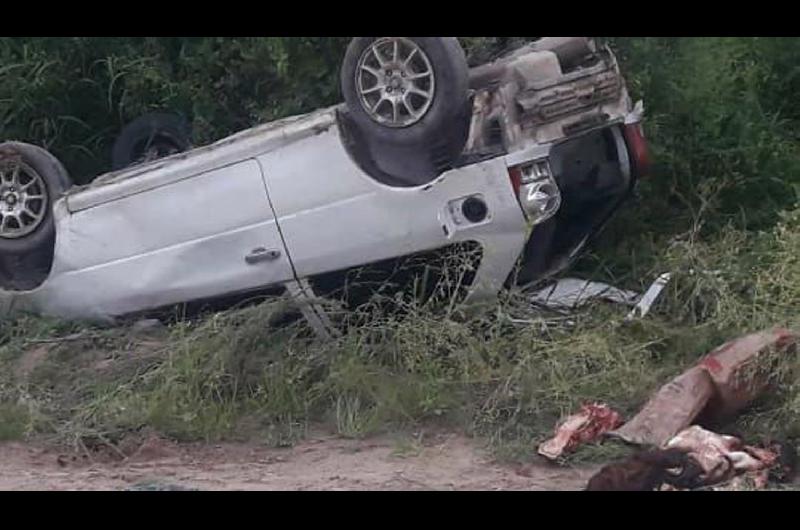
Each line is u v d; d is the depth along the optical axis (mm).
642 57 18312
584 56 15688
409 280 15562
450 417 14406
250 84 19281
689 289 15688
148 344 16031
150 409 14641
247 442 14461
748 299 15445
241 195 15891
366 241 15492
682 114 18297
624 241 17359
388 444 14188
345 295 15750
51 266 17047
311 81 18594
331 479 13156
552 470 13250
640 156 16047
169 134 19297
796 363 13438
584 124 15391
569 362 14531
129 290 16438
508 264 15297
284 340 15422
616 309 15648
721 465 11984
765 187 18172
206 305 16250
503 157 15102
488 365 14789
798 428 13164
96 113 20250
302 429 14578
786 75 19625
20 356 16234
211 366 14930
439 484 12914
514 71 15234
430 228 15297
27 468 13922
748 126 18391
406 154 15383
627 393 14250
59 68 19984
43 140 20000
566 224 16469
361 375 14703
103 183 16641
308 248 15672
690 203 17953
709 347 14883
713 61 18734
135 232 16375
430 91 15102
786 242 15672
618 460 12586
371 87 15359
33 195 17062
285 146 15750
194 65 19312
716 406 13242
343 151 15531
